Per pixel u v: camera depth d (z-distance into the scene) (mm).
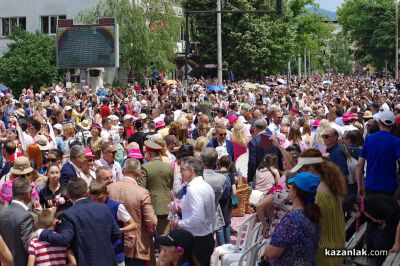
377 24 110125
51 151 11633
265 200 8383
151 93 34938
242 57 63406
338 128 15922
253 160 13484
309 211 6238
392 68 110688
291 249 6191
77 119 21609
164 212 10141
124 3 46281
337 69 180250
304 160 7449
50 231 7535
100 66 39469
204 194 8586
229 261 9016
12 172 9656
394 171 10023
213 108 24828
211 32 62719
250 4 63812
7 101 26781
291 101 32281
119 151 13758
